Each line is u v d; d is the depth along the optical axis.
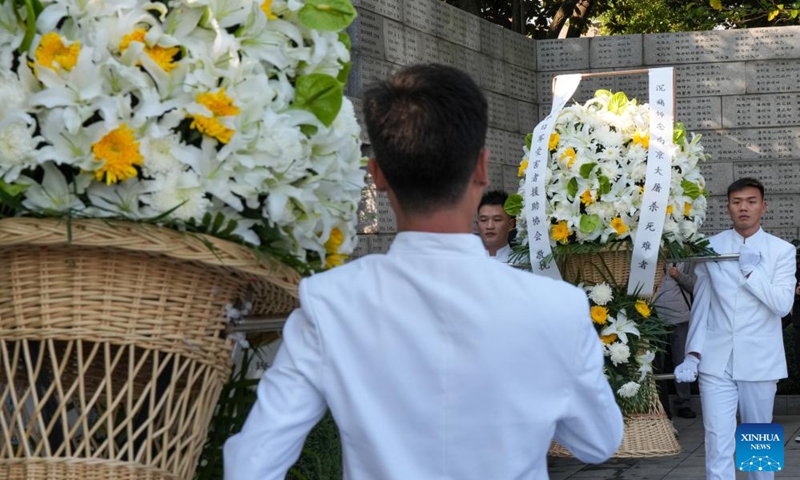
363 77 8.22
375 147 1.89
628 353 5.38
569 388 1.83
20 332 2.06
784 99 10.63
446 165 1.83
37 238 2.00
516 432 1.77
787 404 9.48
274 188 2.22
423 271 1.81
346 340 1.81
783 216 10.62
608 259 5.42
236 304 2.25
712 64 10.71
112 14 2.13
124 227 2.04
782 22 13.06
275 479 1.82
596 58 10.74
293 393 1.82
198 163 2.12
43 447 2.10
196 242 2.09
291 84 2.36
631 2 14.60
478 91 1.90
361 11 8.23
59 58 2.07
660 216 5.21
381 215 8.22
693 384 10.09
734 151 10.71
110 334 2.07
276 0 2.32
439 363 1.77
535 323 1.79
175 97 2.13
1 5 2.12
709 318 6.03
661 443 5.56
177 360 2.14
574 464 7.48
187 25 2.17
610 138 5.36
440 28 9.27
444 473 1.76
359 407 1.78
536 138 5.44
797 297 8.77
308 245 2.33
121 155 2.05
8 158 2.04
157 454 2.15
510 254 5.98
